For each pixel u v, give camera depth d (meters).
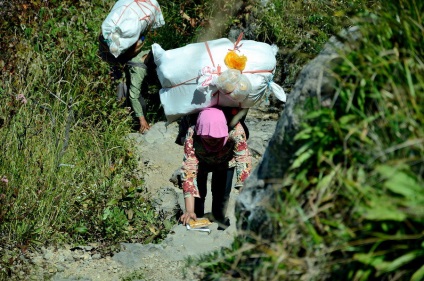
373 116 4.14
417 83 4.15
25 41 11.45
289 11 9.31
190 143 7.57
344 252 3.99
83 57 11.08
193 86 7.64
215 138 7.19
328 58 4.66
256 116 11.46
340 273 3.98
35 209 7.85
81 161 8.95
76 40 11.57
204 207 8.91
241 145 7.57
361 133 4.09
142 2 10.97
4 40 11.24
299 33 10.50
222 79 7.30
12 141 8.59
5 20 12.21
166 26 12.60
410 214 3.68
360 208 3.81
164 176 9.74
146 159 10.18
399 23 4.41
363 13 4.72
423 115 3.95
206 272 5.24
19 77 10.12
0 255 7.29
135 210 8.32
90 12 12.54
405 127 3.96
